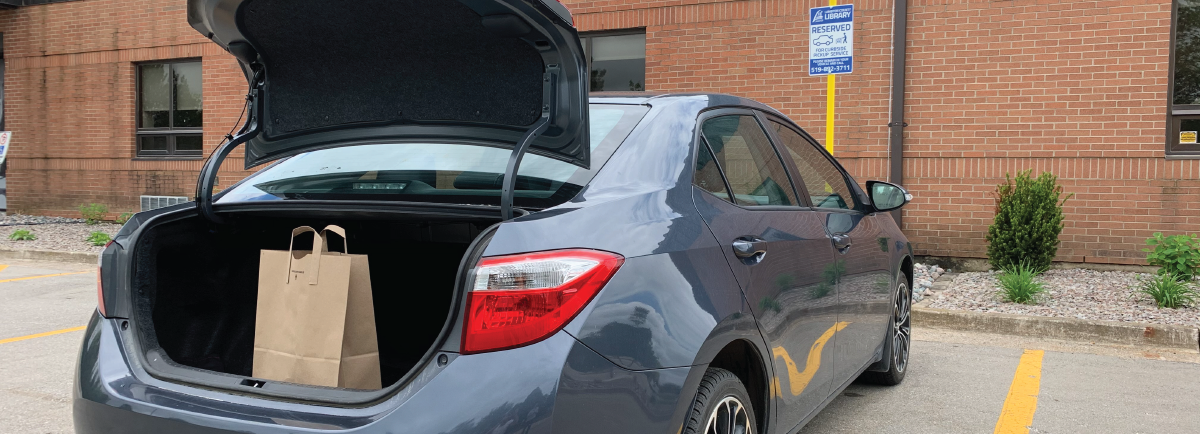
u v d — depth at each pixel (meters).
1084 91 8.51
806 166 3.54
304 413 1.89
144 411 2.01
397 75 2.43
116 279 2.34
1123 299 6.85
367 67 2.45
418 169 2.67
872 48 9.20
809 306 2.95
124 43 13.41
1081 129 8.54
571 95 2.24
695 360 2.14
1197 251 7.62
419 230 2.78
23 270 9.19
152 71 13.55
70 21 13.82
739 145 2.99
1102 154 8.48
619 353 1.97
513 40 2.19
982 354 5.45
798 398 2.87
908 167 9.17
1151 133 8.31
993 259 8.46
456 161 2.66
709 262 2.35
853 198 3.91
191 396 2.02
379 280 2.90
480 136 2.45
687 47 9.92
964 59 8.91
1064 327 5.98
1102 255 8.56
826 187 3.65
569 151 2.32
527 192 2.33
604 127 2.62
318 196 2.65
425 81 2.41
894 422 3.92
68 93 13.93
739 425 2.50
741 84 9.71
